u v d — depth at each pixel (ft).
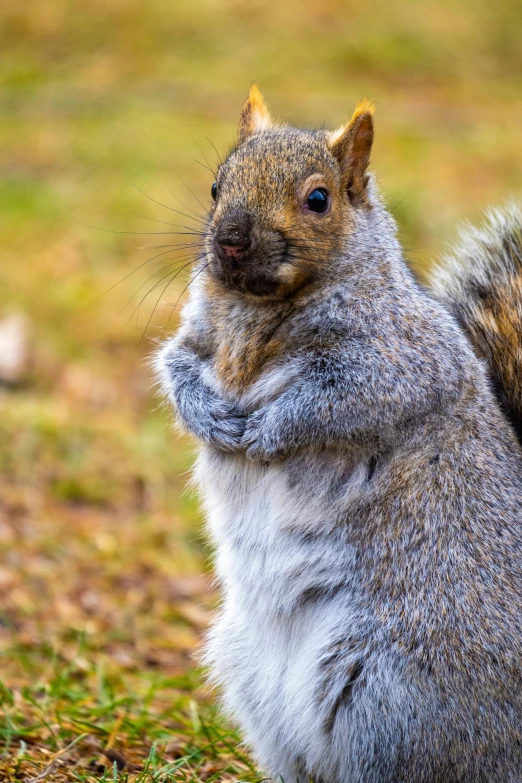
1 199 76.69
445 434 27.04
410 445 26.73
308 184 27.07
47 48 100.42
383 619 26.37
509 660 26.00
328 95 95.45
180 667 38.63
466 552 26.63
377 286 27.48
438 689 25.80
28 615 40.57
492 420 28.02
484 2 115.24
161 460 53.57
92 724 31.42
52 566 44.34
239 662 28.50
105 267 70.38
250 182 27.04
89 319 65.41
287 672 27.45
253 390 27.81
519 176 86.12
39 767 27.94
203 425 28.25
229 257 26.43
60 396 58.85
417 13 111.14
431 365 26.96
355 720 26.05
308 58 101.45
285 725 27.48
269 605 27.68
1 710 31.83
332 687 26.40
